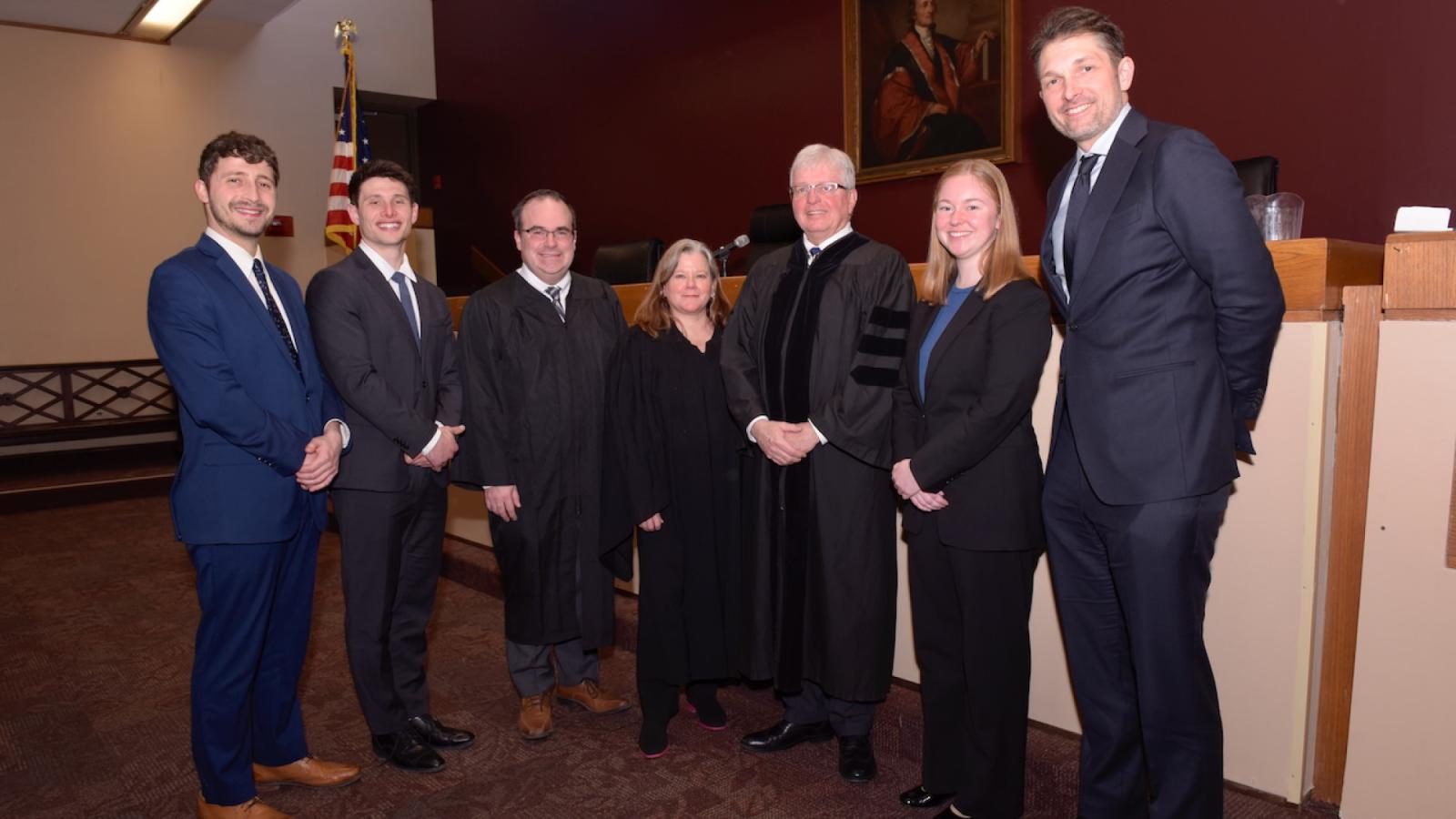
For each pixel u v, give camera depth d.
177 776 2.35
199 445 1.92
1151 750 1.67
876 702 2.18
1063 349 1.71
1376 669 1.78
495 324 2.42
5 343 7.24
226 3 7.55
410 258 7.47
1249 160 3.14
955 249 1.88
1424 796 1.73
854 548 2.14
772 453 2.13
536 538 2.44
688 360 2.36
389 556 2.29
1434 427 1.69
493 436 2.40
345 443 2.15
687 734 2.52
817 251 2.24
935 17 5.46
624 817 2.09
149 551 4.81
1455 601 1.68
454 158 9.26
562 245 2.43
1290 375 1.86
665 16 7.07
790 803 2.14
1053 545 1.81
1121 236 1.57
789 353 2.20
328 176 8.52
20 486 6.25
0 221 7.18
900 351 2.08
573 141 7.96
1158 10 4.67
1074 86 1.58
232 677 1.97
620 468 2.35
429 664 3.12
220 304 1.89
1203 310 1.57
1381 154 4.02
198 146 7.93
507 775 2.30
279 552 2.00
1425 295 1.70
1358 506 1.84
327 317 2.19
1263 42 4.33
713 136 6.86
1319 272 1.83
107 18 7.18
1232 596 1.96
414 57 9.14
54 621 3.67
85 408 7.59
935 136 5.54
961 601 1.89
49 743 2.57
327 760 2.40
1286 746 1.91
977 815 1.90
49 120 7.33
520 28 8.29
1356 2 4.04
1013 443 1.87
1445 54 3.82
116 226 7.62
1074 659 1.84
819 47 6.12
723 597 2.38
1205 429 1.56
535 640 2.45
